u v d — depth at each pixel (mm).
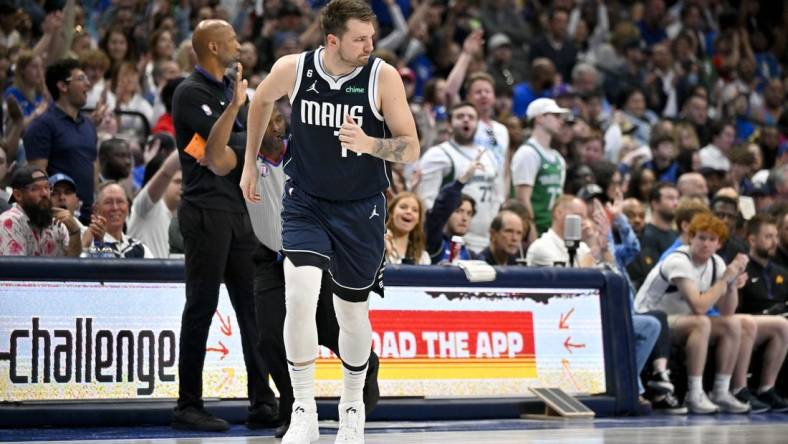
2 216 9430
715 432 8961
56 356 8914
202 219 8727
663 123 17609
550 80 18719
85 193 11602
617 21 23922
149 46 16312
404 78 15695
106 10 18750
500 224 11648
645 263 13102
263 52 17828
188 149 8609
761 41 25703
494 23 21828
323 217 7016
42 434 8445
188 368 8797
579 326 10562
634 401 10656
